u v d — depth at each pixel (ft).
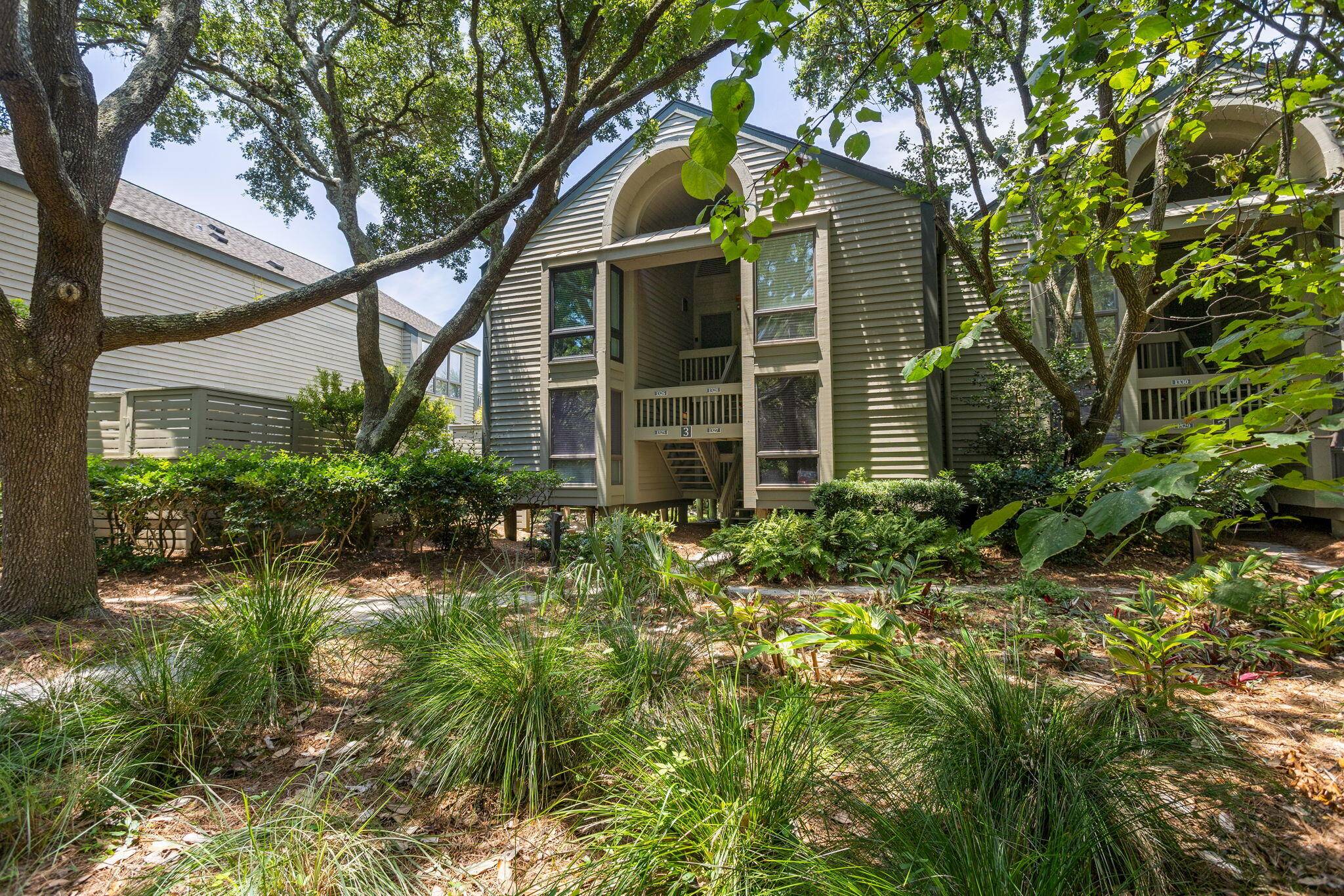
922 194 28.48
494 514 28.78
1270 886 6.10
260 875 6.01
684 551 33.01
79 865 7.02
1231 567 14.14
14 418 16.38
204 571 24.16
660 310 45.14
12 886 6.65
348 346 59.11
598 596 15.26
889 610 13.56
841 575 21.94
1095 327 26.20
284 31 36.09
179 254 41.78
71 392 17.10
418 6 33.63
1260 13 8.05
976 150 28.25
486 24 32.01
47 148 15.29
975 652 9.16
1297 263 8.65
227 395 30.78
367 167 42.75
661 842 6.16
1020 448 29.58
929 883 5.47
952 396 34.50
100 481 23.71
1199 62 10.68
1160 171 21.38
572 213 38.47
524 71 35.60
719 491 43.24
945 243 33.63
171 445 29.63
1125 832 6.22
